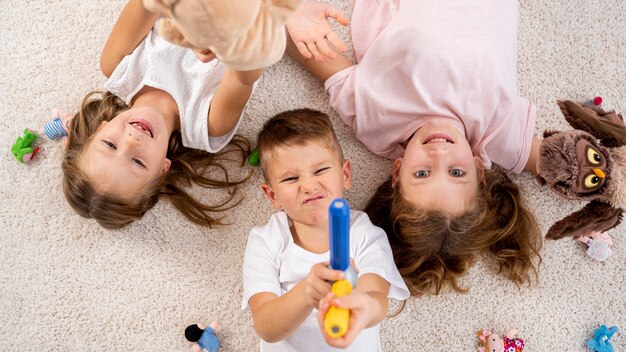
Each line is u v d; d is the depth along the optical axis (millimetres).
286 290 1164
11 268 1335
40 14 1327
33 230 1336
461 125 1201
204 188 1346
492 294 1362
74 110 1336
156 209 1346
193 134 1212
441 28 1167
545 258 1362
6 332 1332
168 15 655
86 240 1341
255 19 666
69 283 1341
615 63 1365
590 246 1344
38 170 1336
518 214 1291
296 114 1193
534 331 1365
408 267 1265
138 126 1128
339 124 1350
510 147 1233
